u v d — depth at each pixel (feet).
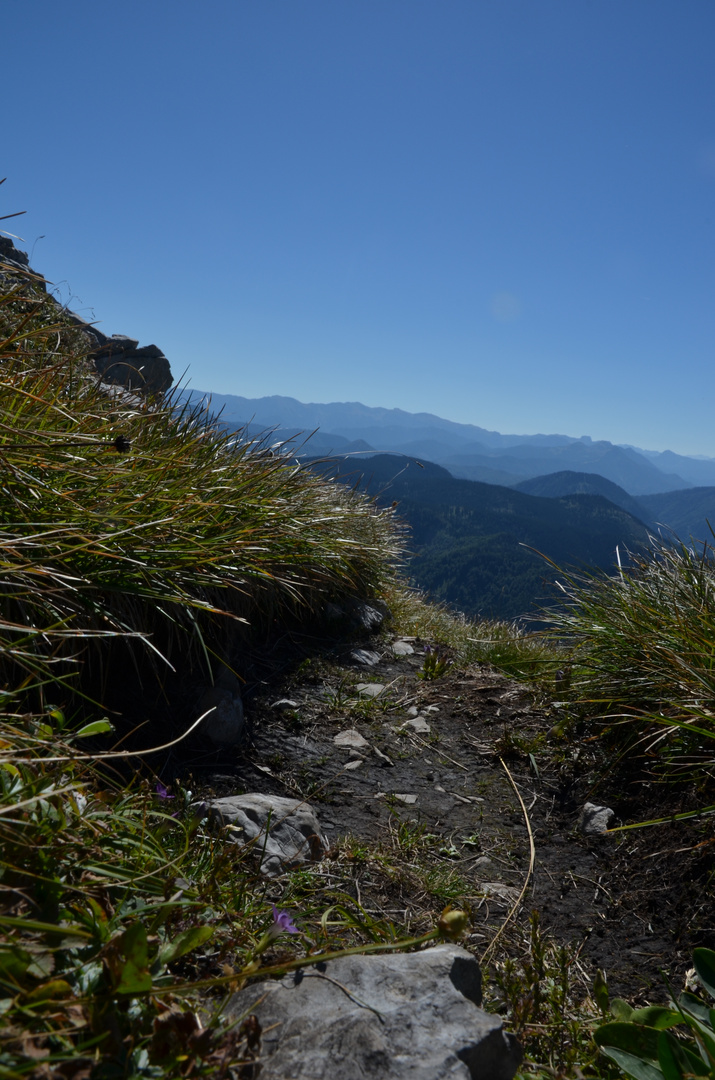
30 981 4.29
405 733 14.98
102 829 6.28
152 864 6.48
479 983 6.09
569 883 10.36
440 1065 4.72
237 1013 5.32
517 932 9.04
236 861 7.68
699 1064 5.81
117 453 10.96
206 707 12.39
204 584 11.58
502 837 11.57
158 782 9.45
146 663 12.33
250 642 16.49
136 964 4.28
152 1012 4.65
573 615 16.96
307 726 14.11
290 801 10.66
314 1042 4.87
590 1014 7.30
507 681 18.60
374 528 24.77
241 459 16.67
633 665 14.33
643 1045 6.26
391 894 9.30
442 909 9.17
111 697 11.32
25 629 7.36
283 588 16.61
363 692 16.43
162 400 16.87
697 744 11.80
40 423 10.58
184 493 12.46
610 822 11.71
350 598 21.91
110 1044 4.09
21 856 5.18
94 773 7.34
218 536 13.02
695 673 11.99
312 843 9.84
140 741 10.92
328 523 19.06
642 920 9.36
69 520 9.82
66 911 5.10
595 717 13.96
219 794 10.64
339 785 12.32
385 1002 5.33
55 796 5.95
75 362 14.23
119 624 9.86
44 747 6.24
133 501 10.86
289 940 6.81
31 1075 3.64
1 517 9.41
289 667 16.56
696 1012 6.98
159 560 11.18
